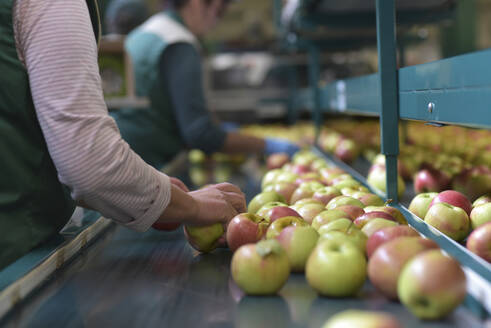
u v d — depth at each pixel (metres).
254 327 0.74
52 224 1.17
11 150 1.06
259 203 1.44
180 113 2.85
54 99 0.93
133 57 2.88
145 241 1.31
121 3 3.40
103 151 0.94
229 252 1.18
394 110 1.39
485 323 0.70
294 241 0.98
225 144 2.89
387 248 0.81
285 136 4.21
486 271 0.82
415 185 1.79
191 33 3.17
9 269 0.98
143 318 0.79
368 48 3.79
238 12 9.85
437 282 0.69
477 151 2.37
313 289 0.88
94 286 0.95
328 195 1.44
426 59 7.14
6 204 1.06
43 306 0.86
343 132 3.76
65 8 0.97
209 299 0.86
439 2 2.37
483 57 0.79
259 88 6.17
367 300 0.83
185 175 2.67
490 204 1.17
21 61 1.02
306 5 2.53
